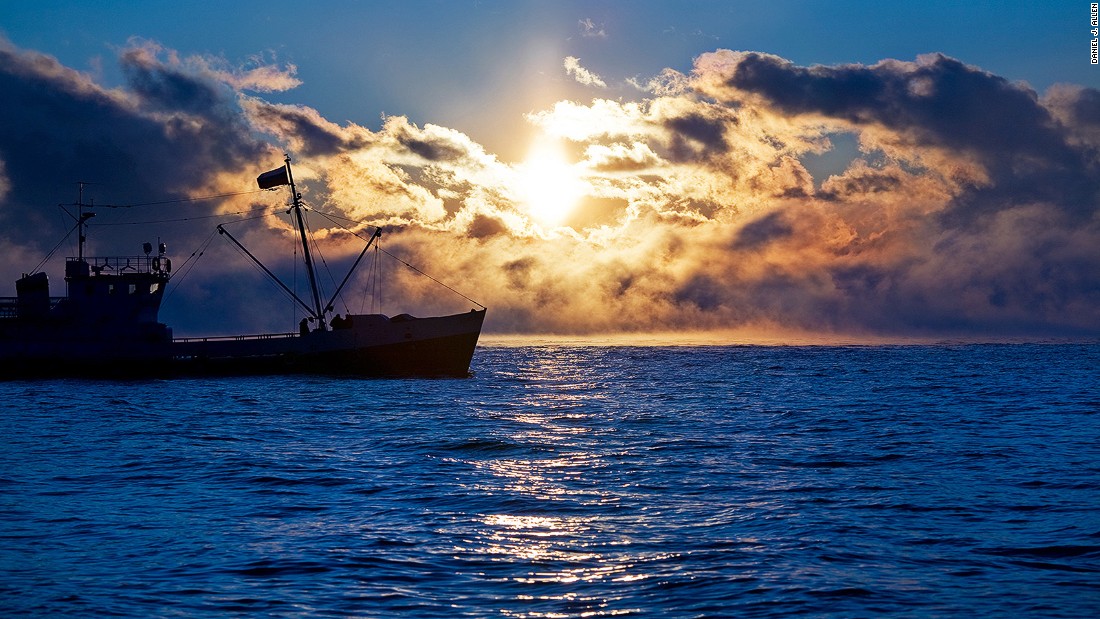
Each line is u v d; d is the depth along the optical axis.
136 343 133.50
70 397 114.94
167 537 39.00
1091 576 32.59
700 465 57.59
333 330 135.12
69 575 33.41
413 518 42.25
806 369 195.12
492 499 46.59
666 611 29.30
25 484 52.84
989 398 114.81
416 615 29.02
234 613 29.33
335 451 66.06
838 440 70.56
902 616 28.84
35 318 135.50
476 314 138.62
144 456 64.31
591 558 35.12
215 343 134.00
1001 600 30.12
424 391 123.12
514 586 31.78
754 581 32.09
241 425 84.75
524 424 84.31
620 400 113.19
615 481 51.81
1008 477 52.41
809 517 41.78
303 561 34.88
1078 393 123.00
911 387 137.00
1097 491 47.81
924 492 47.69
